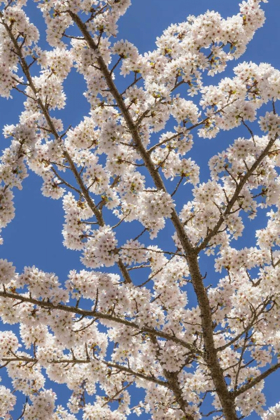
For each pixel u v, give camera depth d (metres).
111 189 8.78
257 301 7.43
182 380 7.89
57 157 8.27
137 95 7.24
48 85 8.52
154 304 7.33
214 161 7.15
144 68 7.26
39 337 7.79
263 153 6.89
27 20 7.65
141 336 8.52
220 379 7.52
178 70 7.10
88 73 7.71
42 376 8.80
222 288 7.90
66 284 6.79
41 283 6.65
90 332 8.09
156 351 8.28
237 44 7.15
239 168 7.04
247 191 7.19
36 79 8.54
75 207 8.44
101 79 7.38
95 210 8.73
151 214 6.64
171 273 7.89
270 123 6.56
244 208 7.16
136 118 8.14
